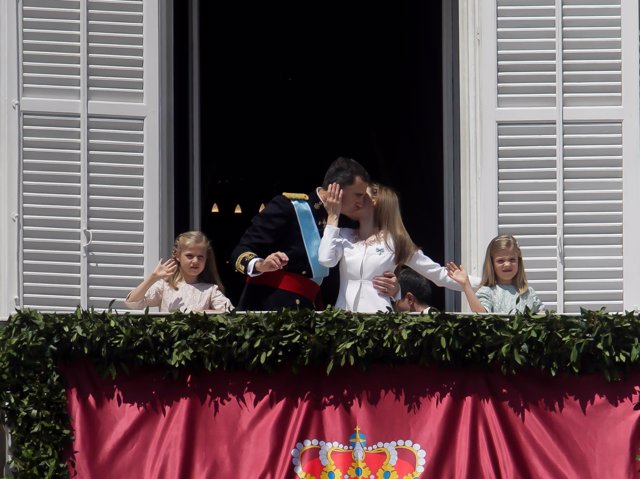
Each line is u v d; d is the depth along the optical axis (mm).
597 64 30609
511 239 29500
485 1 30688
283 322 27062
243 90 51594
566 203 30234
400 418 27125
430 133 37719
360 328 26984
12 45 30078
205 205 47094
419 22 40469
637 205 30219
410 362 27312
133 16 30641
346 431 27016
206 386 27250
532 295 29516
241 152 51344
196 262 29516
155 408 27141
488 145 30359
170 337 27062
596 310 28969
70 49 30281
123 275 29953
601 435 27000
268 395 27219
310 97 51969
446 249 31141
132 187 30188
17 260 29547
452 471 26844
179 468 26688
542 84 30547
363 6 49000
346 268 29266
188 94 31219
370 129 50906
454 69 31547
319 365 27328
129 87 30438
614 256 30109
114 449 26859
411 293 30094
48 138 29969
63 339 27109
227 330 27031
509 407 27172
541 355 27094
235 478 26703
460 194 31078
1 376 26781
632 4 30750
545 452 26922
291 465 26781
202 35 45312
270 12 49406
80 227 29812
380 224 29438
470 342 27078
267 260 28641
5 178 29734
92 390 27172
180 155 31031
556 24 30594
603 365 27125
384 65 49875
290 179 51688
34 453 26562
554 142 30422
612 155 30375
